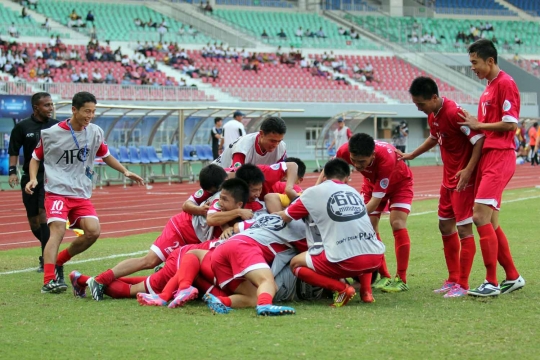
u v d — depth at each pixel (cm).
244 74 4231
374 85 4522
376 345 523
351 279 813
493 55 714
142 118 2508
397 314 630
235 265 654
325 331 566
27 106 2236
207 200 730
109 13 4488
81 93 778
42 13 4319
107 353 511
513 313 630
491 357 494
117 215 1588
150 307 666
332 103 4119
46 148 781
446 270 866
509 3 5806
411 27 5141
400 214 765
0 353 513
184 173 2881
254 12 5016
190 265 677
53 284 742
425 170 3309
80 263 934
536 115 4566
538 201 1748
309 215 675
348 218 662
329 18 5228
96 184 2516
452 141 726
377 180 733
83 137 786
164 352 510
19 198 2022
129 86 3491
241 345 525
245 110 2545
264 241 674
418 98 719
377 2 5500
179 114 2556
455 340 537
